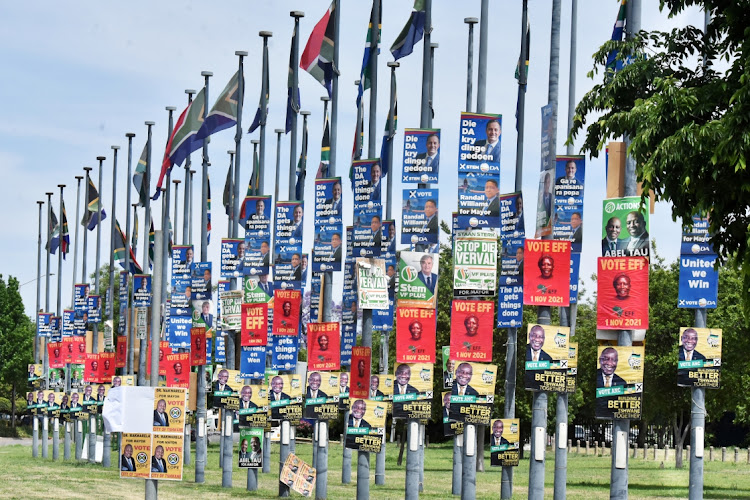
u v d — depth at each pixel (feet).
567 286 128.88
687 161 88.69
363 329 155.43
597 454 399.44
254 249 192.75
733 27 94.58
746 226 93.30
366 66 174.50
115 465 290.97
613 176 120.06
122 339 294.05
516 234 141.49
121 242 310.24
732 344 235.40
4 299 568.82
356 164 156.56
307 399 175.94
